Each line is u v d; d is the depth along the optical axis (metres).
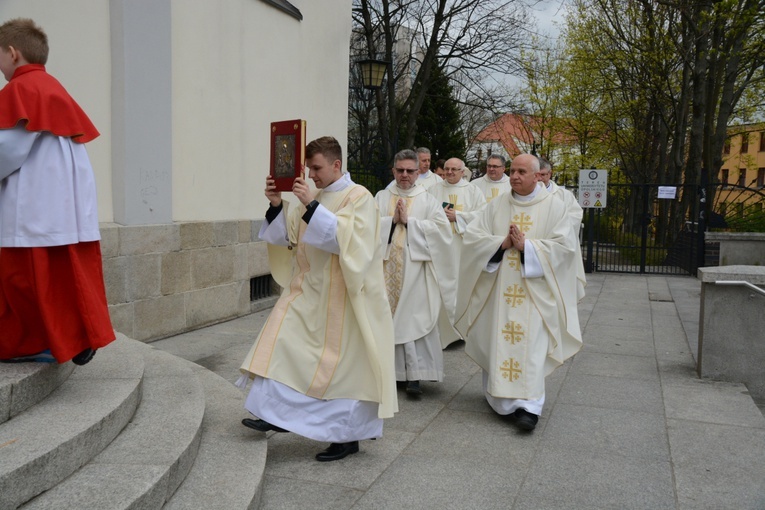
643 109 24.00
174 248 7.26
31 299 3.41
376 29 21.83
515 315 5.11
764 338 6.30
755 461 4.44
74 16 6.18
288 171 3.95
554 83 30.31
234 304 8.37
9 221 3.32
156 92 6.92
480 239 5.27
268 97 9.11
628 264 16.84
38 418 3.29
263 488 3.84
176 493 3.29
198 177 7.81
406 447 4.62
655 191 17.16
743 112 25.36
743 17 15.84
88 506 2.78
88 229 3.45
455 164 8.02
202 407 3.98
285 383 3.98
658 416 5.36
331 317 4.07
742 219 16.02
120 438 3.50
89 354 3.61
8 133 3.22
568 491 3.96
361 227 4.04
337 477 4.08
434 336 5.92
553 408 5.58
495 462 4.39
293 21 9.62
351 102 23.86
